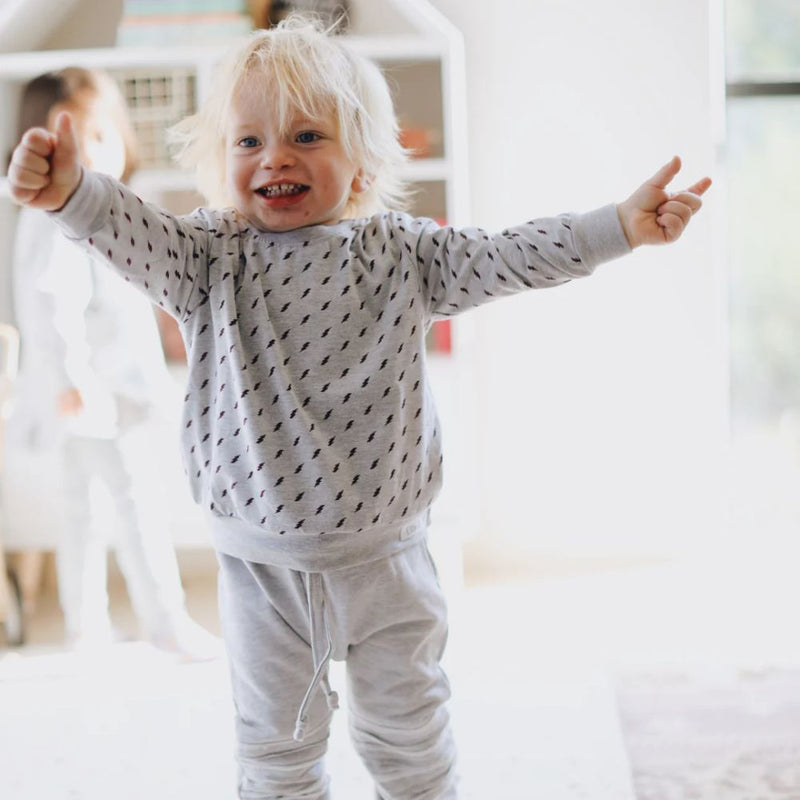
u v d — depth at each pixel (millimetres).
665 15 2969
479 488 3156
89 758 2059
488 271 1392
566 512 3162
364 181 1537
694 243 3051
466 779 1897
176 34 2826
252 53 1449
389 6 2990
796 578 2918
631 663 2398
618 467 3141
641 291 3072
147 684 2414
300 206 1422
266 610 1427
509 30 2990
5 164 2832
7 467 2840
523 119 3020
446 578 2801
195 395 1415
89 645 2602
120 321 2473
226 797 1893
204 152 1539
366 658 1468
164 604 2547
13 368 2611
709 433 3117
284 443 1357
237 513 1389
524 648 2521
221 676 2441
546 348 3104
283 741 1461
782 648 2445
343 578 1399
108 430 2473
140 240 1313
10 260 2926
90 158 2463
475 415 3131
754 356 3359
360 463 1364
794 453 3389
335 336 1376
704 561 3098
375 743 1497
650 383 3105
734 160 3254
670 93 2992
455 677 2359
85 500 2549
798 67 3207
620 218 1342
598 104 3004
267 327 1379
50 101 2463
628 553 3168
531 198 3043
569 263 1355
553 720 2119
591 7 2973
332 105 1439
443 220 2969
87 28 3074
